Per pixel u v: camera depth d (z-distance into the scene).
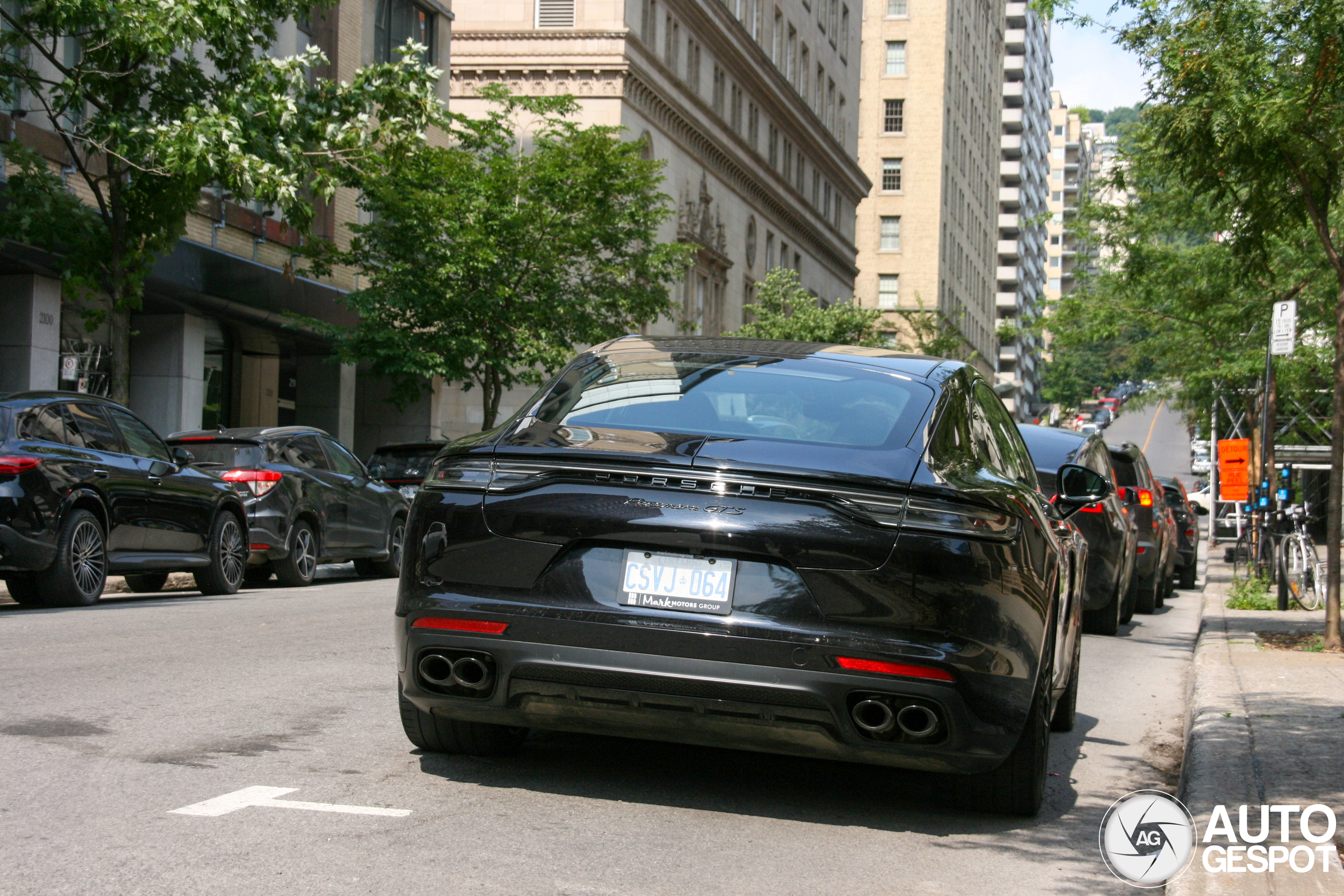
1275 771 5.38
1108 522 11.45
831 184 67.00
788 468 4.26
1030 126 149.25
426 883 3.72
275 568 14.65
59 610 10.70
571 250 25.56
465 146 25.45
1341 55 9.21
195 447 14.32
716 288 49.31
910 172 89.62
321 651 8.48
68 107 14.56
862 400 4.85
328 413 29.62
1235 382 24.06
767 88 53.41
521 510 4.43
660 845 4.27
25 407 10.75
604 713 4.42
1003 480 4.81
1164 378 25.42
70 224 14.59
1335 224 16.95
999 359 140.00
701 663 4.21
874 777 5.45
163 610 11.00
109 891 3.52
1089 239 21.39
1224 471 24.09
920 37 90.00
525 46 39.75
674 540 4.27
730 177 50.69
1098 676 9.42
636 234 26.44
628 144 25.89
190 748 5.34
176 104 14.68
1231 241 11.34
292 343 28.06
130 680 6.96
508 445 4.61
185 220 15.02
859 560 4.18
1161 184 19.56
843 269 70.94
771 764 5.61
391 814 4.44
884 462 4.36
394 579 17.19
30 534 10.39
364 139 14.84
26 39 14.43
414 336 24.41
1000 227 139.00
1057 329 22.23
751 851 4.26
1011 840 4.60
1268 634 11.07
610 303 26.19
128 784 4.71
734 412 4.80
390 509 17.05
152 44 13.34
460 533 4.51
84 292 21.59
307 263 27.89
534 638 4.35
